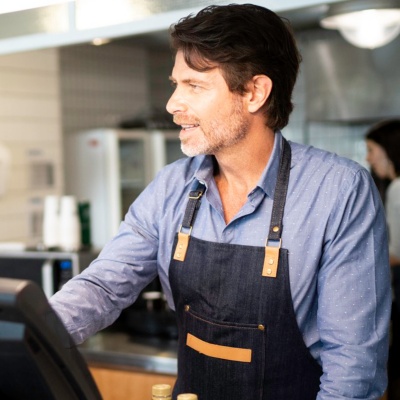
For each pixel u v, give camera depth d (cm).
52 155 558
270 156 167
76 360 101
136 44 637
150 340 296
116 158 548
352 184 160
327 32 537
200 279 170
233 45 156
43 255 311
